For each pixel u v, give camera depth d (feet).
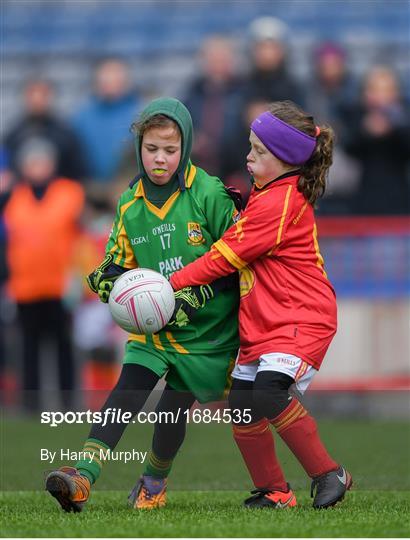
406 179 121.90
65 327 115.24
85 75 179.63
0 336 124.47
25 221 115.65
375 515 48.96
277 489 53.88
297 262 51.80
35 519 47.98
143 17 185.88
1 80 180.65
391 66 166.30
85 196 119.44
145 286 50.90
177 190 52.54
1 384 124.26
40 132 128.26
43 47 184.24
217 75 123.34
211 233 52.80
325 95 124.57
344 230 111.96
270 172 51.85
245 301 52.13
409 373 110.52
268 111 52.21
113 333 114.83
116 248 53.83
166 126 50.80
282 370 50.03
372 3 175.42
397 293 111.45
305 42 171.53
